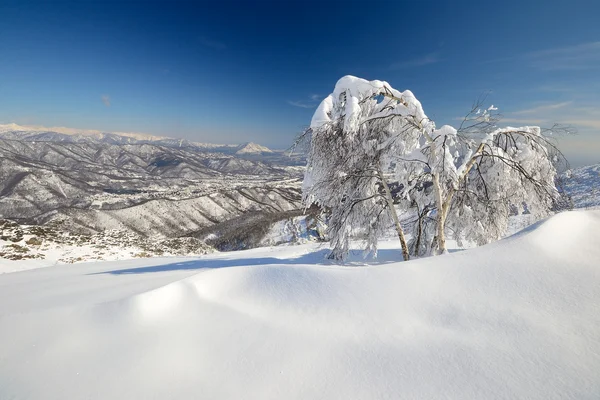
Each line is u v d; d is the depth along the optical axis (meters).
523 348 2.65
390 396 2.36
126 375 2.74
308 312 3.60
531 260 3.78
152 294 3.94
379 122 7.64
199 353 3.02
